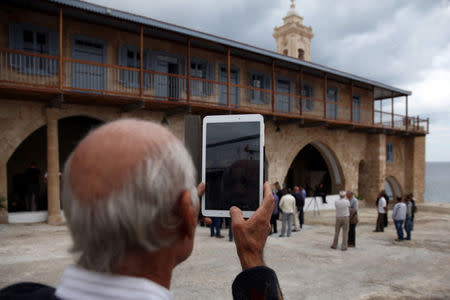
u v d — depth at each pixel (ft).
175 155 1.61
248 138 4.25
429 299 16.01
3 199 31.53
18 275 16.98
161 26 35.50
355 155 65.87
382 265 21.98
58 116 35.12
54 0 28.91
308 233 34.19
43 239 25.23
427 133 75.31
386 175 72.64
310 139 57.93
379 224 36.24
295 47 81.56
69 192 1.50
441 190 351.67
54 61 35.22
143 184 1.42
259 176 4.14
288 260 22.76
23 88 28.86
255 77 53.21
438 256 24.73
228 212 4.15
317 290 16.85
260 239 2.58
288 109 56.03
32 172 36.17
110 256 1.41
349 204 26.58
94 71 37.65
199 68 47.19
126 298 1.41
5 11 32.71
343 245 26.23
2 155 32.32
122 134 1.56
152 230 1.47
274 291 2.21
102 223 1.37
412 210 31.63
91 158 1.49
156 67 42.39
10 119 32.83
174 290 16.10
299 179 78.69
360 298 15.90
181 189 1.60
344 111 65.67
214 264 20.67
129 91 39.93
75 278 1.49
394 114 67.77
